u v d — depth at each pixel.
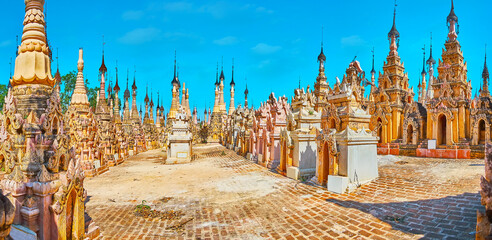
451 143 22.39
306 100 23.98
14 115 8.44
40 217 7.96
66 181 8.36
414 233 8.98
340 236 9.55
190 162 31.28
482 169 15.01
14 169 8.18
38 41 9.38
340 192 14.29
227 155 36.94
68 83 43.59
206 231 10.73
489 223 5.74
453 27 24.38
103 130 28.58
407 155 25.03
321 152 16.31
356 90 19.12
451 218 9.50
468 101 22.84
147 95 59.75
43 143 8.55
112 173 24.08
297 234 10.05
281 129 22.12
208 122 79.00
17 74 9.12
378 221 10.30
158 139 59.94
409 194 12.52
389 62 30.78
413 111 26.02
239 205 13.80
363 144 15.28
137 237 10.20
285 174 20.70
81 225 8.95
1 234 4.01
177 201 14.78
